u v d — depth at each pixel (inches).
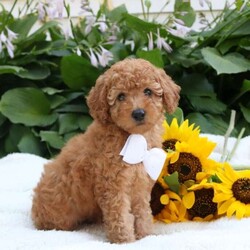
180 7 65.9
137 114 37.3
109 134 38.9
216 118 61.3
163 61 63.1
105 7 69.0
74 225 42.2
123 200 38.9
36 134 60.1
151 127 38.7
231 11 65.9
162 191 43.6
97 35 65.7
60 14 60.0
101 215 42.2
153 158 39.4
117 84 38.0
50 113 61.3
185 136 45.2
